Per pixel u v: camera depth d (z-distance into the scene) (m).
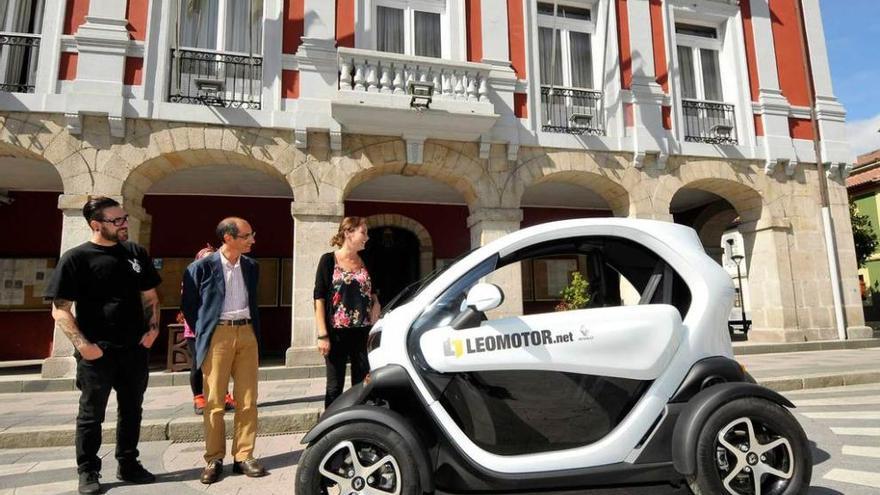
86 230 7.53
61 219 11.03
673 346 2.78
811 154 11.00
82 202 7.53
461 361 2.68
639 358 2.73
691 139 10.57
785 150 10.72
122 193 7.70
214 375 3.56
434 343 2.73
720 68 11.26
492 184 9.21
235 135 8.19
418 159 8.84
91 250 3.39
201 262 3.63
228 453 4.30
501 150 9.32
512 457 2.63
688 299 2.96
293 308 8.12
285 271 12.15
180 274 11.48
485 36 9.53
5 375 7.86
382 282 13.18
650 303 2.94
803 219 10.73
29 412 5.45
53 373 7.12
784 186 10.74
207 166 9.78
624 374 2.72
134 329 3.51
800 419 4.96
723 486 2.54
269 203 12.27
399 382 2.69
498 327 2.74
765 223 10.59
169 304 11.30
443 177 9.45
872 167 22.80
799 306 10.38
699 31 11.31
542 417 2.71
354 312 3.93
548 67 10.32
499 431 2.71
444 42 9.66
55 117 7.60
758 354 9.52
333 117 8.34
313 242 8.31
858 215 19.41
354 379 3.94
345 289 3.95
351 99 8.16
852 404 5.57
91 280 3.37
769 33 11.16
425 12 9.70
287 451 4.27
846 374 6.77
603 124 10.05
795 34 11.45
